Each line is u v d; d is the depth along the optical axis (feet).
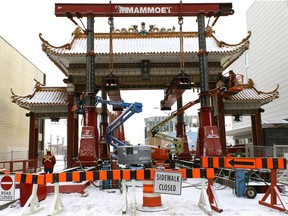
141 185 47.44
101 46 75.61
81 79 75.15
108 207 29.78
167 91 78.13
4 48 83.05
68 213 27.14
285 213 26.11
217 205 26.91
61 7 58.85
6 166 81.97
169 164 61.31
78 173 27.20
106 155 69.15
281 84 122.11
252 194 34.14
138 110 59.93
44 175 27.30
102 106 79.92
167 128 208.03
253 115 82.99
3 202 31.50
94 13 59.11
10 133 86.43
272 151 64.75
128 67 75.36
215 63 76.23
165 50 72.02
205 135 53.78
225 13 59.88
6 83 84.12
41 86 83.66
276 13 125.90
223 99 77.05
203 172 27.53
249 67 161.68
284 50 119.24
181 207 29.25
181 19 60.34
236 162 28.17
